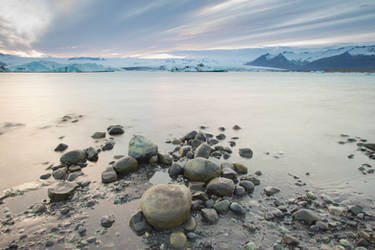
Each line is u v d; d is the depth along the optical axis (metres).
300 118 13.42
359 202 4.45
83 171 5.95
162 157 6.42
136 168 6.01
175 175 5.68
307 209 4.08
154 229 3.64
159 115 14.34
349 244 3.30
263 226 3.74
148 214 3.65
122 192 4.86
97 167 6.22
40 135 9.61
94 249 3.25
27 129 10.62
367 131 10.39
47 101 20.69
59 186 4.79
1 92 28.97
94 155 6.87
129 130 10.55
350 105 18.64
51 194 4.49
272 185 5.21
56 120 12.67
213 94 27.75
